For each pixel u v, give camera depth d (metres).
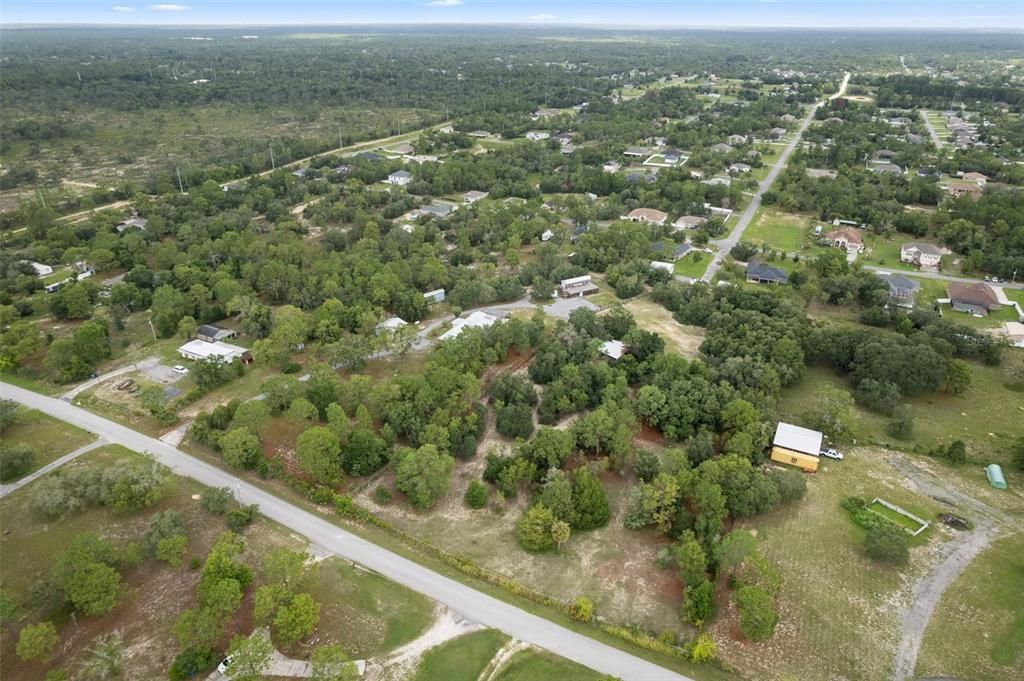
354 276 151.12
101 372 119.06
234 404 104.38
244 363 122.31
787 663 64.50
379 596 71.06
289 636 62.81
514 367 121.44
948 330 124.56
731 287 143.62
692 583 70.19
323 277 149.88
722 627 68.50
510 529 82.81
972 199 196.50
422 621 68.19
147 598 70.62
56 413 105.69
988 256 164.00
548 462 90.62
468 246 177.38
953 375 109.75
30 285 152.25
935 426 104.06
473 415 99.25
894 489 89.69
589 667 63.28
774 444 95.00
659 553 78.06
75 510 83.12
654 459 90.31
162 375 118.12
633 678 62.25
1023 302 146.75
